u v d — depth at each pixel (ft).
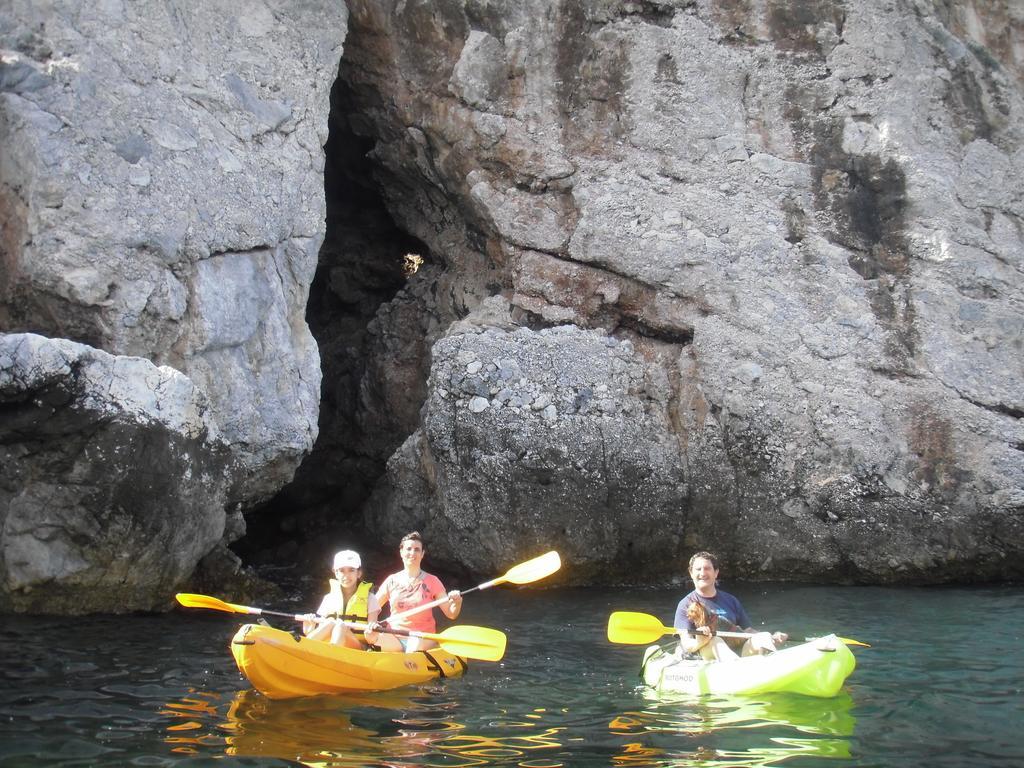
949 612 27.66
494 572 33.19
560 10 37.45
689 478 33.78
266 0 34.22
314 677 18.61
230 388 30.66
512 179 37.29
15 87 29.58
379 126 39.88
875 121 36.52
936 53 37.70
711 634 19.86
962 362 34.12
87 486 25.44
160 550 26.45
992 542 32.83
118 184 29.73
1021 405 33.71
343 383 41.27
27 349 24.12
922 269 35.24
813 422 33.94
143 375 26.18
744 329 34.99
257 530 40.65
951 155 36.50
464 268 39.22
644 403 34.45
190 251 30.42
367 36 38.24
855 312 34.94
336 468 40.75
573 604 29.58
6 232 29.35
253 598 29.55
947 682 19.52
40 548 25.76
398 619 20.98
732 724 16.76
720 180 36.47
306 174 33.65
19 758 14.92
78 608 26.40
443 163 38.42
